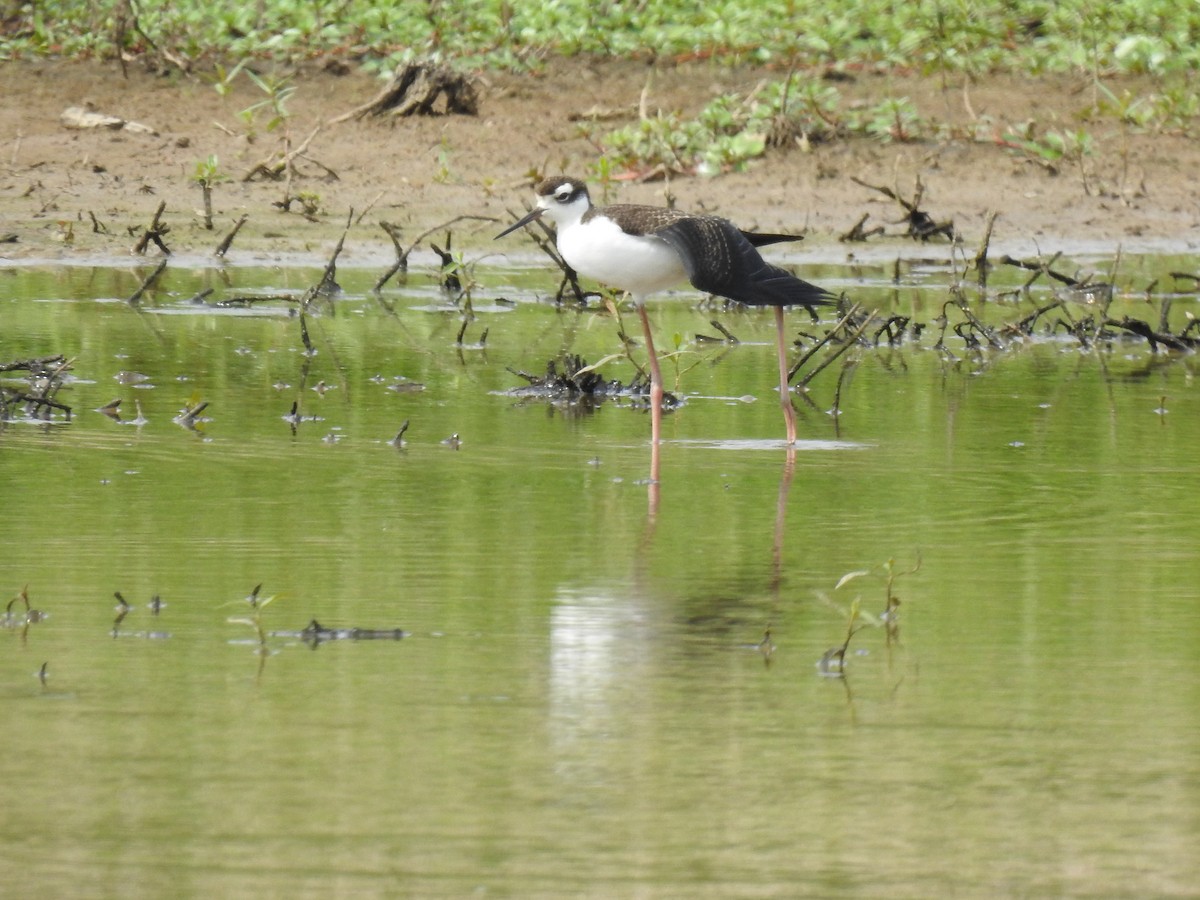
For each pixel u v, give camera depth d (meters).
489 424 12.76
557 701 7.09
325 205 21.64
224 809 6.07
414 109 23.83
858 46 27.05
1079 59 26.77
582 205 12.38
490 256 20.61
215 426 12.42
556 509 10.22
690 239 11.78
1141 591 8.65
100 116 23.19
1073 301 18.86
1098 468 11.49
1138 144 24.41
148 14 25.92
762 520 10.03
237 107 24.00
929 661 7.63
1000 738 6.75
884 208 22.34
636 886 5.57
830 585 8.75
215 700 7.05
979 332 16.98
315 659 7.55
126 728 6.75
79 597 8.34
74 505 10.05
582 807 6.11
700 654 7.69
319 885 5.55
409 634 7.89
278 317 17.05
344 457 11.52
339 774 6.36
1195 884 5.61
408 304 18.05
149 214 20.95
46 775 6.32
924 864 5.73
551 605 8.34
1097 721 6.93
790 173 23.08
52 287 18.03
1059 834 5.95
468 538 9.52
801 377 15.00
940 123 24.53
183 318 16.73
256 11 26.53
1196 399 14.02
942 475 11.25
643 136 23.09
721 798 6.20
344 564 8.95
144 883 5.55
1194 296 19.09
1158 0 28.14
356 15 26.42
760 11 27.31
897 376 15.09
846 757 6.57
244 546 9.26
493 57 25.72
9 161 22.03
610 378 14.70
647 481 11.00
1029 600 8.52
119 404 12.94
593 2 27.61
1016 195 22.94
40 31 25.20
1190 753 6.62
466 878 5.61
